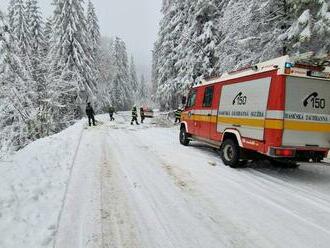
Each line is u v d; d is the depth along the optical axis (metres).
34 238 4.54
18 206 5.51
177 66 26.23
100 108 47.78
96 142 13.88
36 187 6.50
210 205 6.15
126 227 5.09
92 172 8.34
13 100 17.27
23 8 28.75
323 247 4.58
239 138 9.09
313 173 9.04
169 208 5.94
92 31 43.62
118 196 6.50
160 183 7.52
